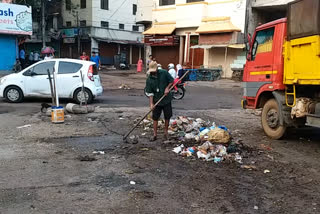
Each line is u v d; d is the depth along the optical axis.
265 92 7.29
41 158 5.35
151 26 28.27
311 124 6.03
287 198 4.05
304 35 5.92
